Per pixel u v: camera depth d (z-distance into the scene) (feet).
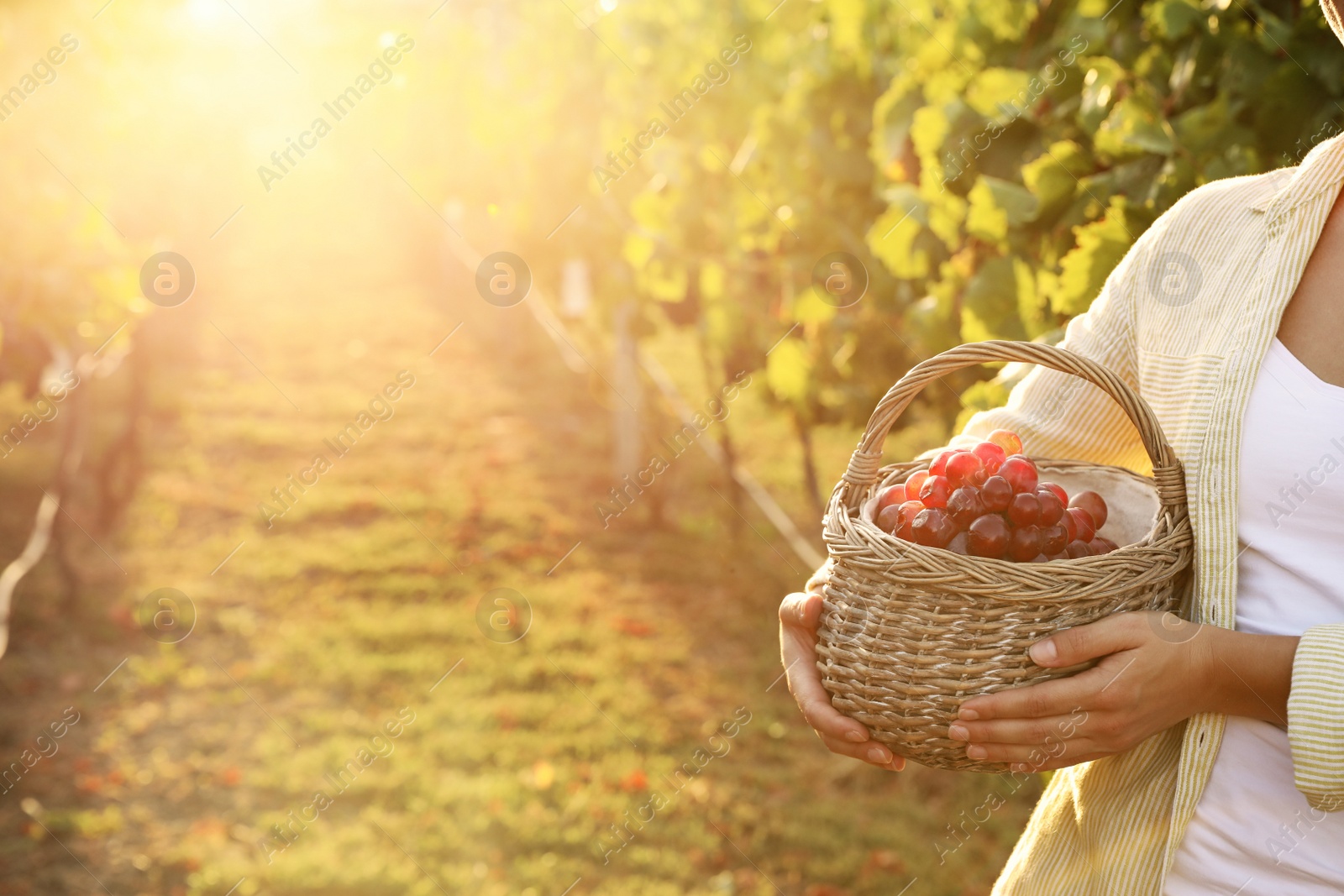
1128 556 3.46
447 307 39.99
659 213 16.83
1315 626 3.18
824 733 3.88
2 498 23.32
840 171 12.49
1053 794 4.06
